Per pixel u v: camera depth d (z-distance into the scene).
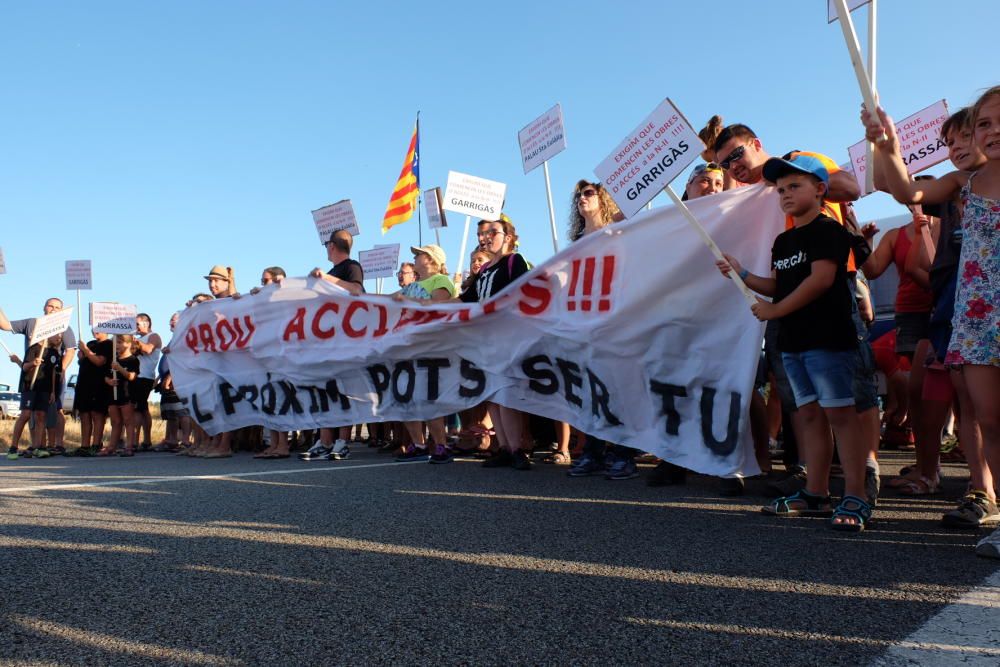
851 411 3.06
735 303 4.10
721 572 2.37
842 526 3.01
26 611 2.00
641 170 3.83
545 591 2.17
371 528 3.06
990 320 2.66
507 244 5.98
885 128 2.96
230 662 1.65
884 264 4.51
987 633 1.78
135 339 8.91
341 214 8.52
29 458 8.44
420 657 1.68
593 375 4.66
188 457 7.65
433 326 5.66
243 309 7.16
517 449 5.30
